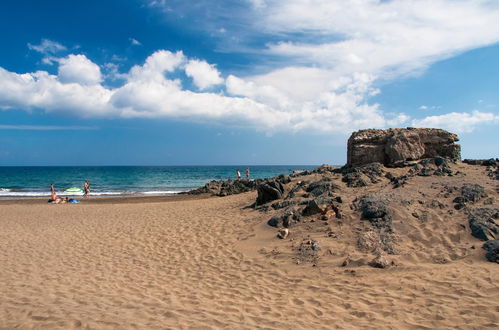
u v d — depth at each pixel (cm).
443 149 1466
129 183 5709
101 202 2697
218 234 1108
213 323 514
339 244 855
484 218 868
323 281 699
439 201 994
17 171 11625
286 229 981
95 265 855
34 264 852
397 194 1055
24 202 2708
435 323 500
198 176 8075
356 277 700
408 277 673
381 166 1405
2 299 601
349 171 1441
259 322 523
